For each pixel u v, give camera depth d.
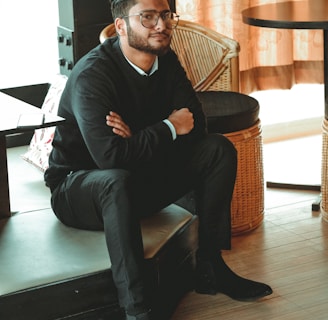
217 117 3.42
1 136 2.95
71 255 2.76
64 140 2.95
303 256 3.43
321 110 5.09
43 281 2.62
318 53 4.75
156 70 2.94
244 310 3.01
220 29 4.51
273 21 3.57
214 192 3.00
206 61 3.93
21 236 2.90
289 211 3.91
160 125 2.85
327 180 3.71
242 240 3.60
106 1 3.84
